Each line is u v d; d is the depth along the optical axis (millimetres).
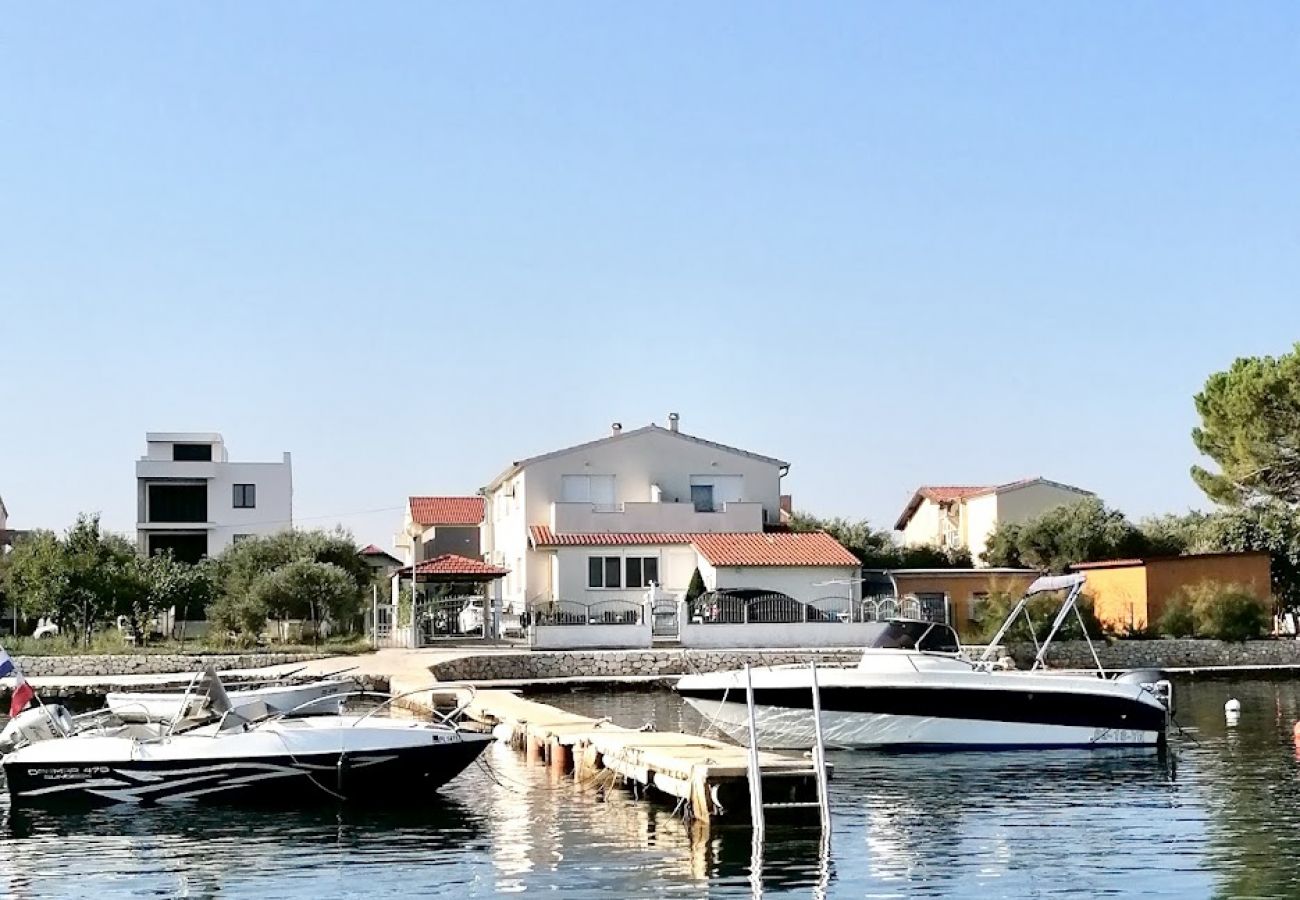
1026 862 18625
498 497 73188
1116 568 58406
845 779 25516
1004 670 31484
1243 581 57344
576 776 25766
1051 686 29109
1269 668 50156
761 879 17719
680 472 66562
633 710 38562
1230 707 35656
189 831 21141
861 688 28875
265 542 71938
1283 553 62031
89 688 43250
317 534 73562
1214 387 63938
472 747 23531
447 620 60312
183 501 89500
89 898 17266
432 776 23312
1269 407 61344
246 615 57062
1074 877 17766
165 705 25891
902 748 29016
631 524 63812
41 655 51344
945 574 62156
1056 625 31219
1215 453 64750
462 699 35750
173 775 22750
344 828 21219
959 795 23766
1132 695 29344
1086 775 25938
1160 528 77375
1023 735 29078
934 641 30578
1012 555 74938
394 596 60906
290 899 17016
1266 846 19484
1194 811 22203
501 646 56375
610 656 49969
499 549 72562
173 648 55062
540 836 20422
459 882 17688
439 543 86688
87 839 20672
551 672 49438
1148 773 26156
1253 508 64375
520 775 26219
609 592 62000
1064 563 72562
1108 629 56594
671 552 62562
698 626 55281
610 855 19094
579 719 30125
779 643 55500
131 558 63125
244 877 18172
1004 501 81875
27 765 22719
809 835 20344
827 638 55594
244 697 26562
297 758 22750
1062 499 82188
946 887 17281
